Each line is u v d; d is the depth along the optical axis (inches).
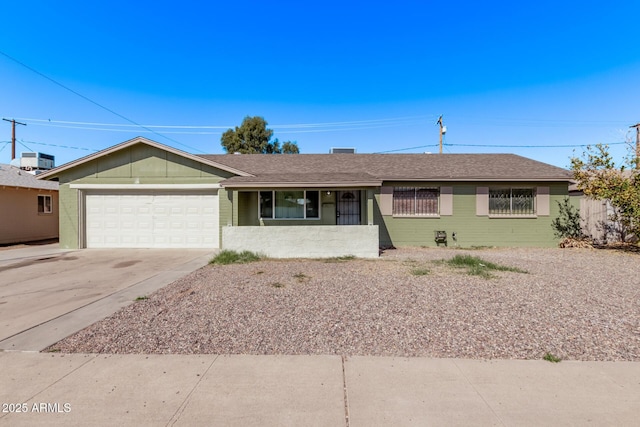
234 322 184.2
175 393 117.0
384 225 538.6
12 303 225.5
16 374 130.3
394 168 572.7
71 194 510.9
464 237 535.2
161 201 513.7
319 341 159.5
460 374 128.8
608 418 102.6
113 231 514.3
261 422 101.7
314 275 302.8
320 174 514.3
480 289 249.6
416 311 199.8
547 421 101.4
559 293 238.2
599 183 458.3
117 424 101.1
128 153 510.3
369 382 123.6
